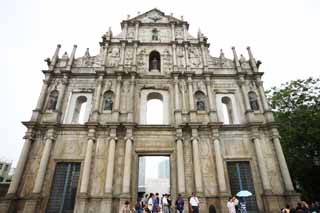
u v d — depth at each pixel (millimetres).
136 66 30875
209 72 30000
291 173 34750
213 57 32812
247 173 24672
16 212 21578
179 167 23734
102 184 23203
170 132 26266
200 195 22359
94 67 31000
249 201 23234
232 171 24797
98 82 29047
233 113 28656
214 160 24719
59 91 28484
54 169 23953
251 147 25688
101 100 28141
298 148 34312
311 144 33094
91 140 24844
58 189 23297
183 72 29922
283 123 35719
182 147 24953
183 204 20125
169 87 29781
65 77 29344
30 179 23156
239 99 29078
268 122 26234
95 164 24141
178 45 33406
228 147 25672
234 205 19812
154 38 34812
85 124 25656
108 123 25469
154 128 26266
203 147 25391
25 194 22406
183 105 27922
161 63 31922
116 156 24625
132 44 33219
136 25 35344
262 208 22656
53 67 30000
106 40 33000
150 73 31203
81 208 21406
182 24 36000
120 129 25906
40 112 26703
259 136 26031
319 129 30750
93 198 22406
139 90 29422
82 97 29578
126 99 28281
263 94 28797
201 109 28078
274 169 24312
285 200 22547
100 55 32250
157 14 37844
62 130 25906
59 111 27000
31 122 25125
